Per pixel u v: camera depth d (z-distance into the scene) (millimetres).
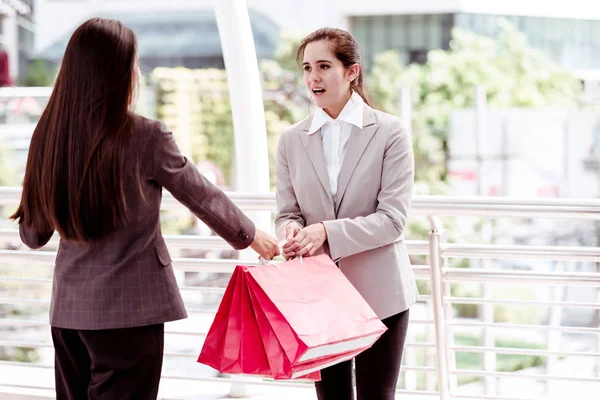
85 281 3330
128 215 3270
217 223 3469
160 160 3312
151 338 3393
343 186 3939
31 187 3406
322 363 3512
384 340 3939
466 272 4715
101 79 3244
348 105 3959
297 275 3611
